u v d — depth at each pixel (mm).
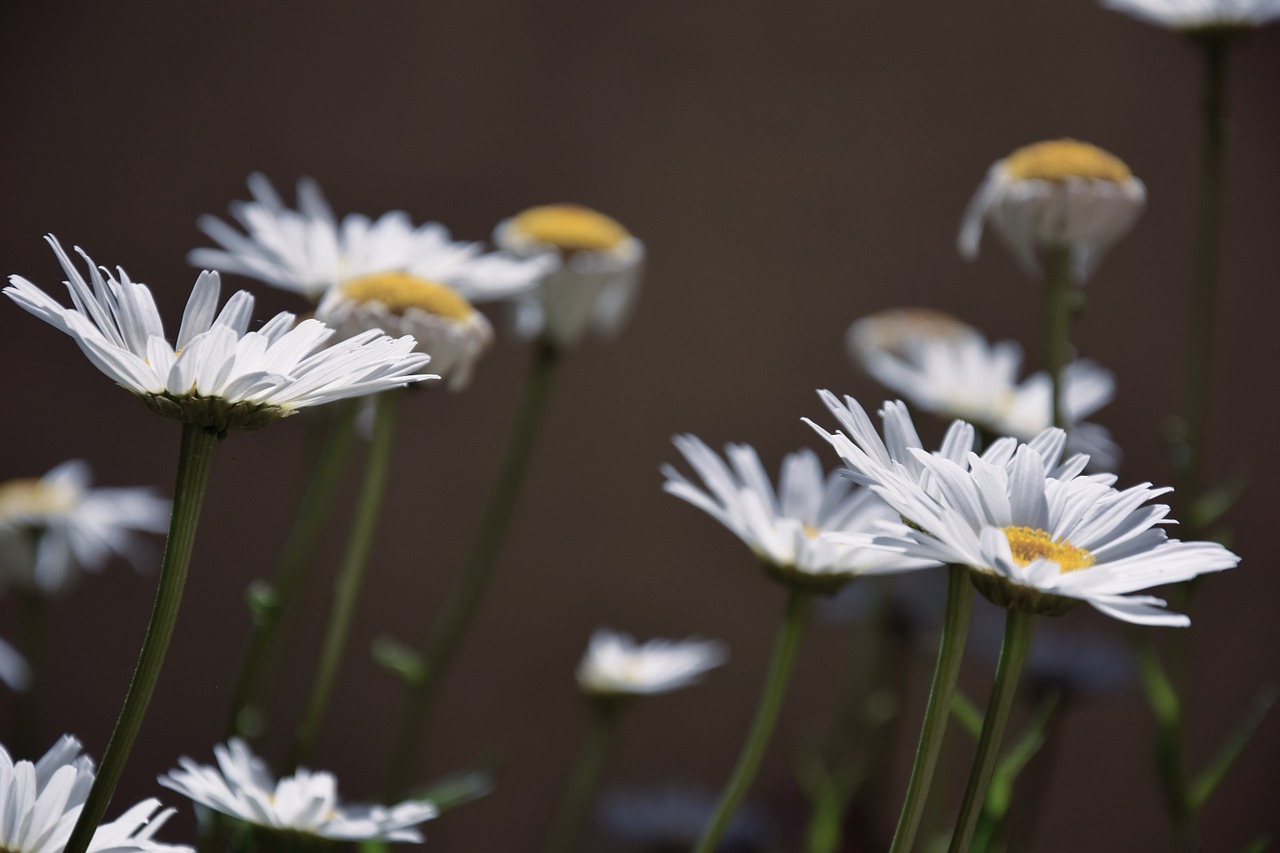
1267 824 1229
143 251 1232
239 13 1264
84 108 1239
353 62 1270
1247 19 749
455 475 1270
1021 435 803
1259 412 1287
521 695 1266
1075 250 749
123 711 631
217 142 1252
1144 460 1280
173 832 1093
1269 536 1274
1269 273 1293
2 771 637
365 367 635
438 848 1218
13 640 1150
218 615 1147
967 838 633
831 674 1275
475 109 1280
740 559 1293
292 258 733
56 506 816
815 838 766
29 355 1217
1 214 1215
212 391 632
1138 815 1254
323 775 682
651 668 804
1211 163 754
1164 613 623
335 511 1208
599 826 956
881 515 704
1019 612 631
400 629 1233
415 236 748
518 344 1284
